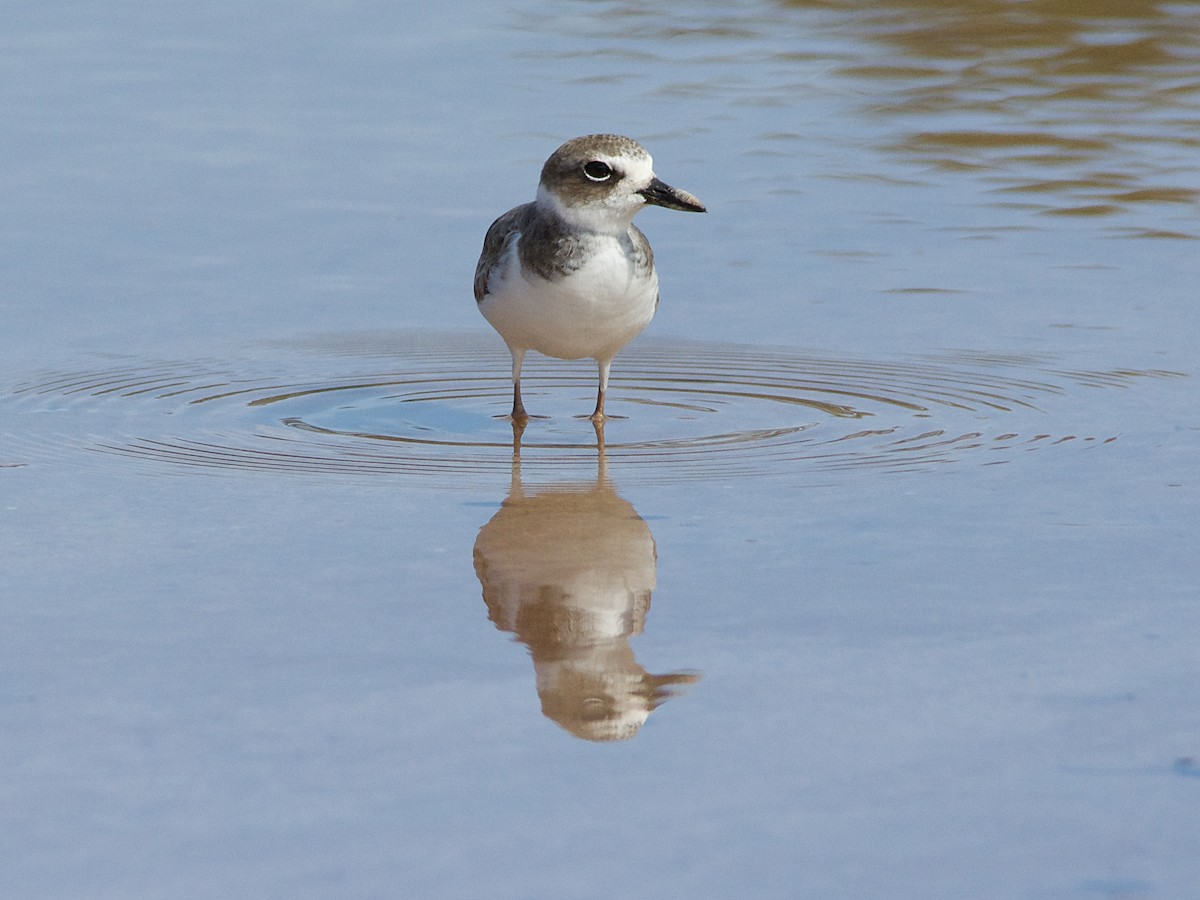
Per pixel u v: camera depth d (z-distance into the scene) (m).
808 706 7.54
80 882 6.08
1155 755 7.02
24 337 14.91
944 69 26.30
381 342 15.10
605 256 11.94
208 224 18.72
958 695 7.63
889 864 6.20
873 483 10.98
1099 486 10.84
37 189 19.91
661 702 7.59
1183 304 15.77
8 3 30.53
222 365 14.23
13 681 7.79
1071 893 6.01
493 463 11.59
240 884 6.07
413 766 6.96
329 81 25.38
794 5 31.08
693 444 12.08
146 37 28.08
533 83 25.25
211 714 7.45
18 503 10.51
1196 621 8.48
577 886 6.05
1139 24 29.28
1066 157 21.42
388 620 8.59
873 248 17.83
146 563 9.43
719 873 6.14
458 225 18.75
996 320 15.41
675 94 24.61
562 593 8.98
